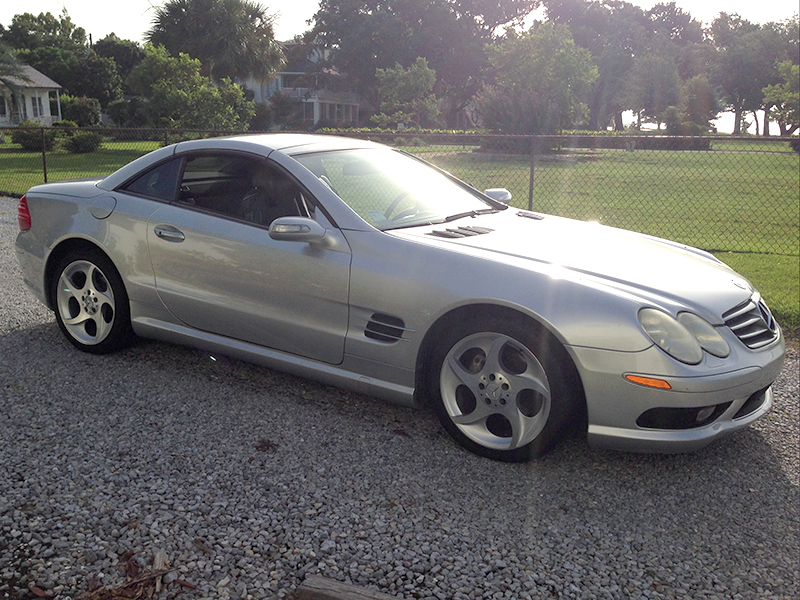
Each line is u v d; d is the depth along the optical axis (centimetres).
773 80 7744
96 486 279
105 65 6012
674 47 8531
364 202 367
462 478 303
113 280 410
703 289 319
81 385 381
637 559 253
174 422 342
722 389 287
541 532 266
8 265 676
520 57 3569
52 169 1931
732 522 279
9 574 223
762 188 1820
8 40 7012
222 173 389
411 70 4934
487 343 314
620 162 2742
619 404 290
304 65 6500
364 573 235
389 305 329
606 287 302
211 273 377
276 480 292
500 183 1780
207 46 3362
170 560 235
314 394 385
